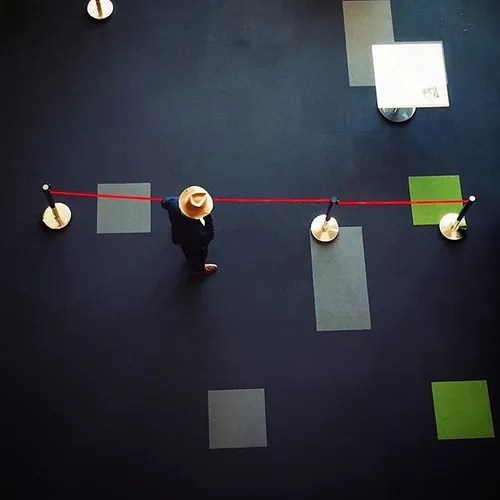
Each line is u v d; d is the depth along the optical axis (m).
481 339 6.46
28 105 6.95
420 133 7.00
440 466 6.16
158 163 6.82
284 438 6.20
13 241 6.61
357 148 6.93
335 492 6.10
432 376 6.37
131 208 6.71
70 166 6.79
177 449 6.16
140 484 6.08
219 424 6.21
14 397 6.23
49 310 6.44
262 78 7.09
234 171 6.82
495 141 7.00
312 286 6.56
